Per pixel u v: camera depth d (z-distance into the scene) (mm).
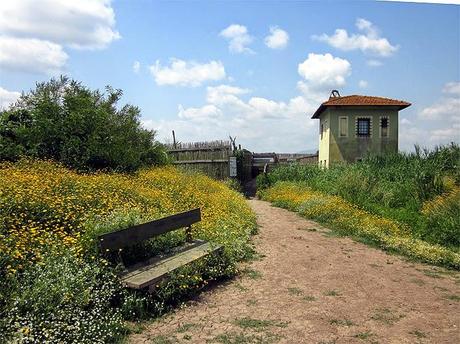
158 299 5680
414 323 5523
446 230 10422
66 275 5035
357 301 6305
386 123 29734
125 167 13375
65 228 6828
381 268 8297
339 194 16156
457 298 6613
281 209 17344
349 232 11633
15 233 5699
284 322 5395
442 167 15789
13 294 4504
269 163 35531
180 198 11211
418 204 13258
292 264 8258
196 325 5184
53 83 12938
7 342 3814
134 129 16391
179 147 26000
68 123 12000
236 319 5430
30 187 7453
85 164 12148
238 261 8258
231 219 10625
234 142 24922
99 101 14891
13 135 11664
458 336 5145
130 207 8289
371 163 19609
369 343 4875
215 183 17828
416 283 7379
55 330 4270
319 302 6195
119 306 5312
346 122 29766
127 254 6484
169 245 7473
